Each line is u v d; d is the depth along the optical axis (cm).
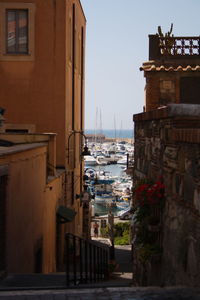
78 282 1106
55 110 2128
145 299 654
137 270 981
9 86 2133
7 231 1077
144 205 866
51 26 2120
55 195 1773
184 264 657
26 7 2108
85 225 2872
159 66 1443
